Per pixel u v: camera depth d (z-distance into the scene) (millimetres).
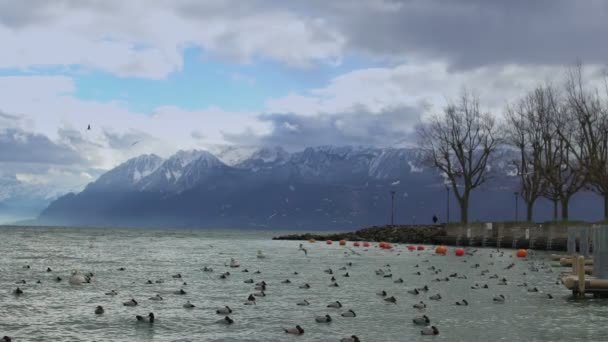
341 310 30578
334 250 91000
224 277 45375
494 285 42312
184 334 24734
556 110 98938
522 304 33375
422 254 81438
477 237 108750
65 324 26438
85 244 101312
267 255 75938
